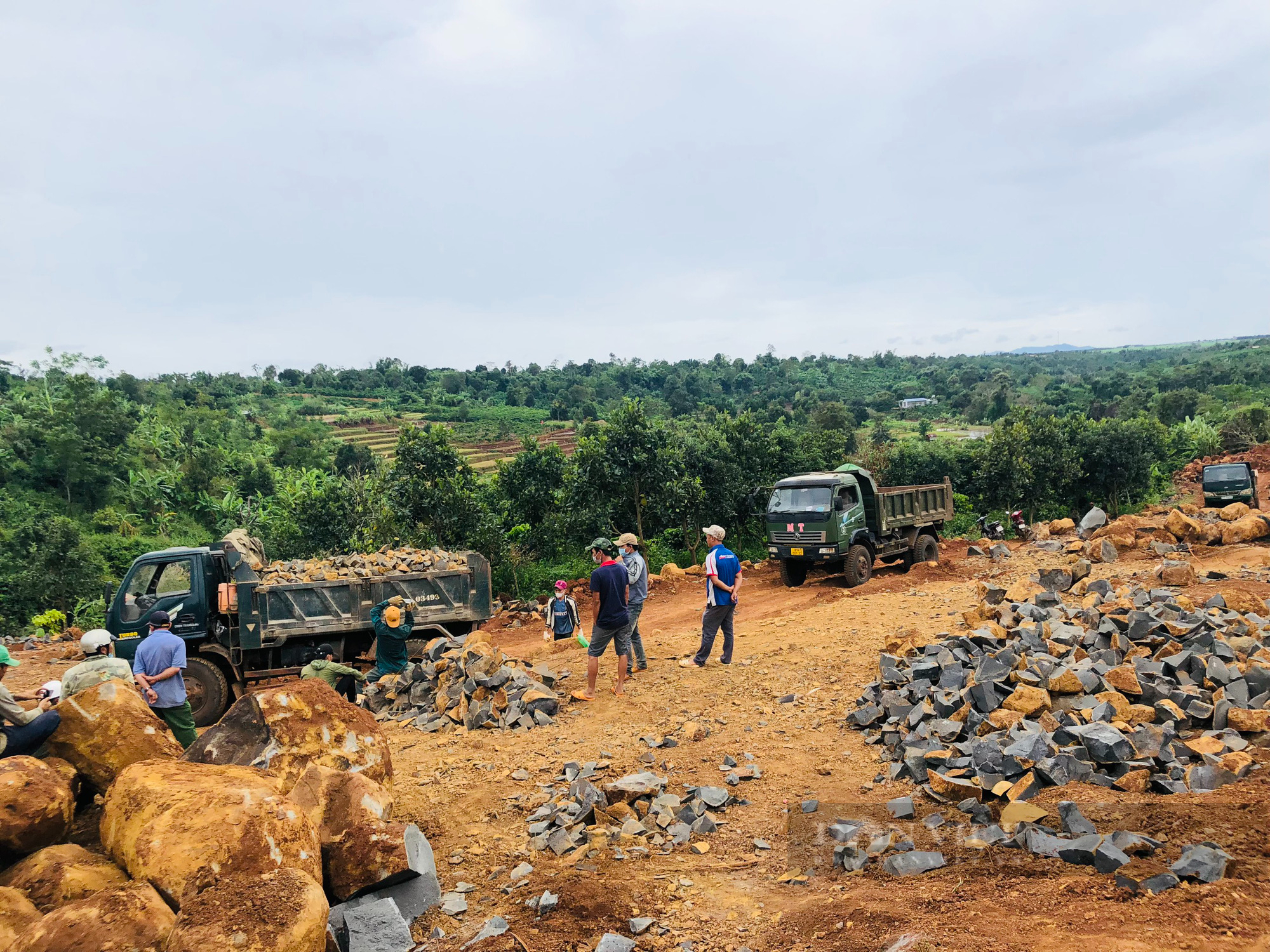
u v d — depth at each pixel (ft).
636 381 524.52
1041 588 34.19
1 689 14.96
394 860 14.08
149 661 22.90
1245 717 18.60
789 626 37.68
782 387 542.98
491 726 25.36
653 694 27.63
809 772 20.38
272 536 86.74
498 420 362.33
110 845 12.97
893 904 12.72
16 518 176.45
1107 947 10.28
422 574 37.73
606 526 74.13
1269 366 421.18
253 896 10.86
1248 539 49.34
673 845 16.76
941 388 557.74
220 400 390.42
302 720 17.63
